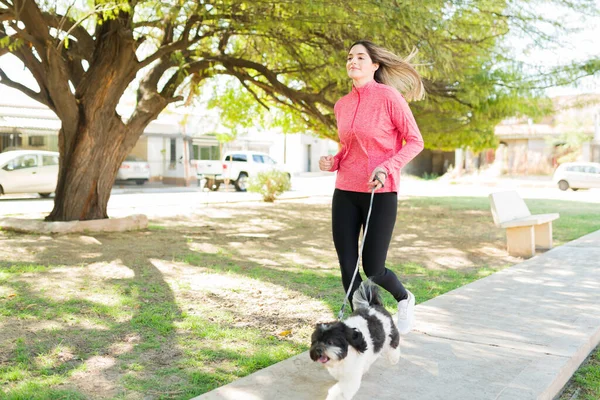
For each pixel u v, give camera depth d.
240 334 4.72
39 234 10.35
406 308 4.16
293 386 3.50
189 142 28.61
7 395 3.39
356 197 3.89
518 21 11.44
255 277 7.02
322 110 16.22
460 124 14.24
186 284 6.54
